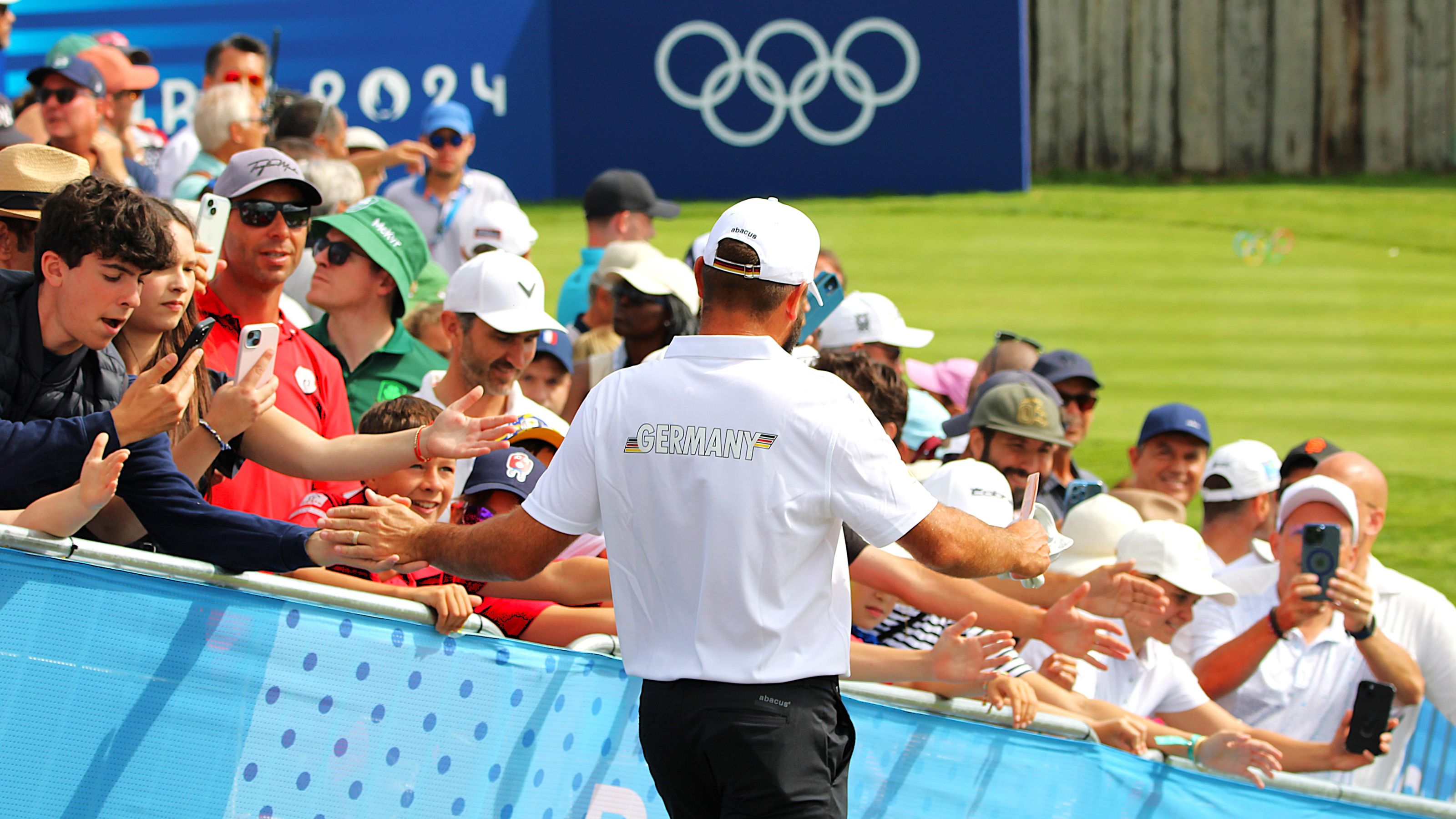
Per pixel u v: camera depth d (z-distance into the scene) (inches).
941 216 1779.0
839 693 388.5
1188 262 1689.2
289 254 517.3
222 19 1647.4
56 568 316.8
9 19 928.9
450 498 454.9
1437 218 1795.0
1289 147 1939.0
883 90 1807.3
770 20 1800.0
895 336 783.1
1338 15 1902.1
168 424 327.6
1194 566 542.9
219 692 337.7
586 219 972.6
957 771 447.2
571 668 392.8
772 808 325.4
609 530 340.5
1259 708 615.8
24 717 315.0
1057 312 1567.4
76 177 422.6
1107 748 475.2
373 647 358.9
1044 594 527.8
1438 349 1489.9
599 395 345.7
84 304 334.6
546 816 389.4
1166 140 1956.2
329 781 353.1
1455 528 1077.8
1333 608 585.9
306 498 465.4
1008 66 1791.3
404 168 1658.5
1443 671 656.4
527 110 1790.1
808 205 1803.6
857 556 459.2
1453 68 1884.8
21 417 342.0
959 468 510.3
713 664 326.6
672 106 1814.7
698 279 349.4
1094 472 1168.2
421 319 697.6
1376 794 517.3
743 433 327.9
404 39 1708.9
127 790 327.3
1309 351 1480.1
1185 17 1929.1
